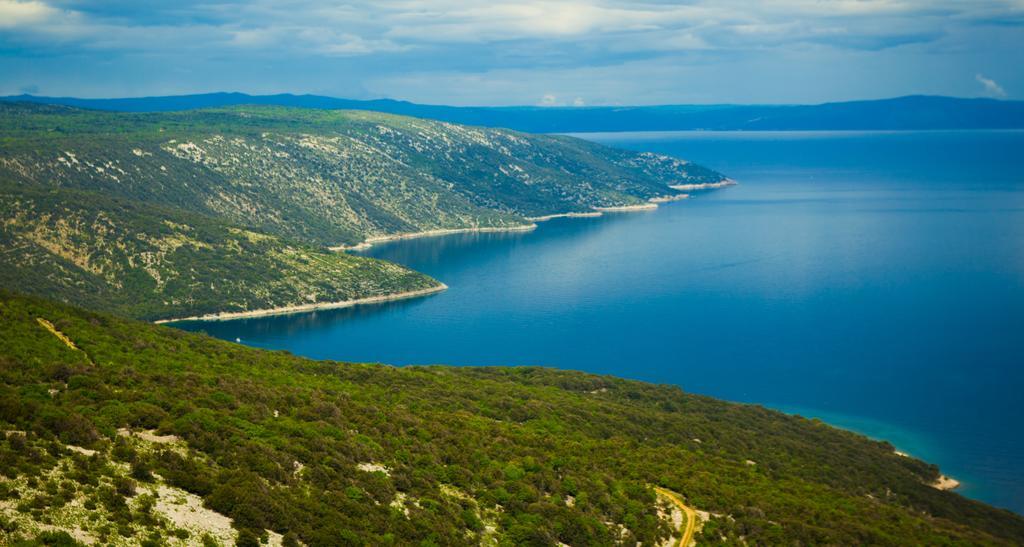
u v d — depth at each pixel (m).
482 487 115.81
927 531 134.62
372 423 126.88
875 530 126.12
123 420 100.44
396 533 94.25
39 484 80.12
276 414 121.19
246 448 100.56
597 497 120.69
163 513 82.12
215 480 90.69
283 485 95.69
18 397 99.94
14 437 85.62
